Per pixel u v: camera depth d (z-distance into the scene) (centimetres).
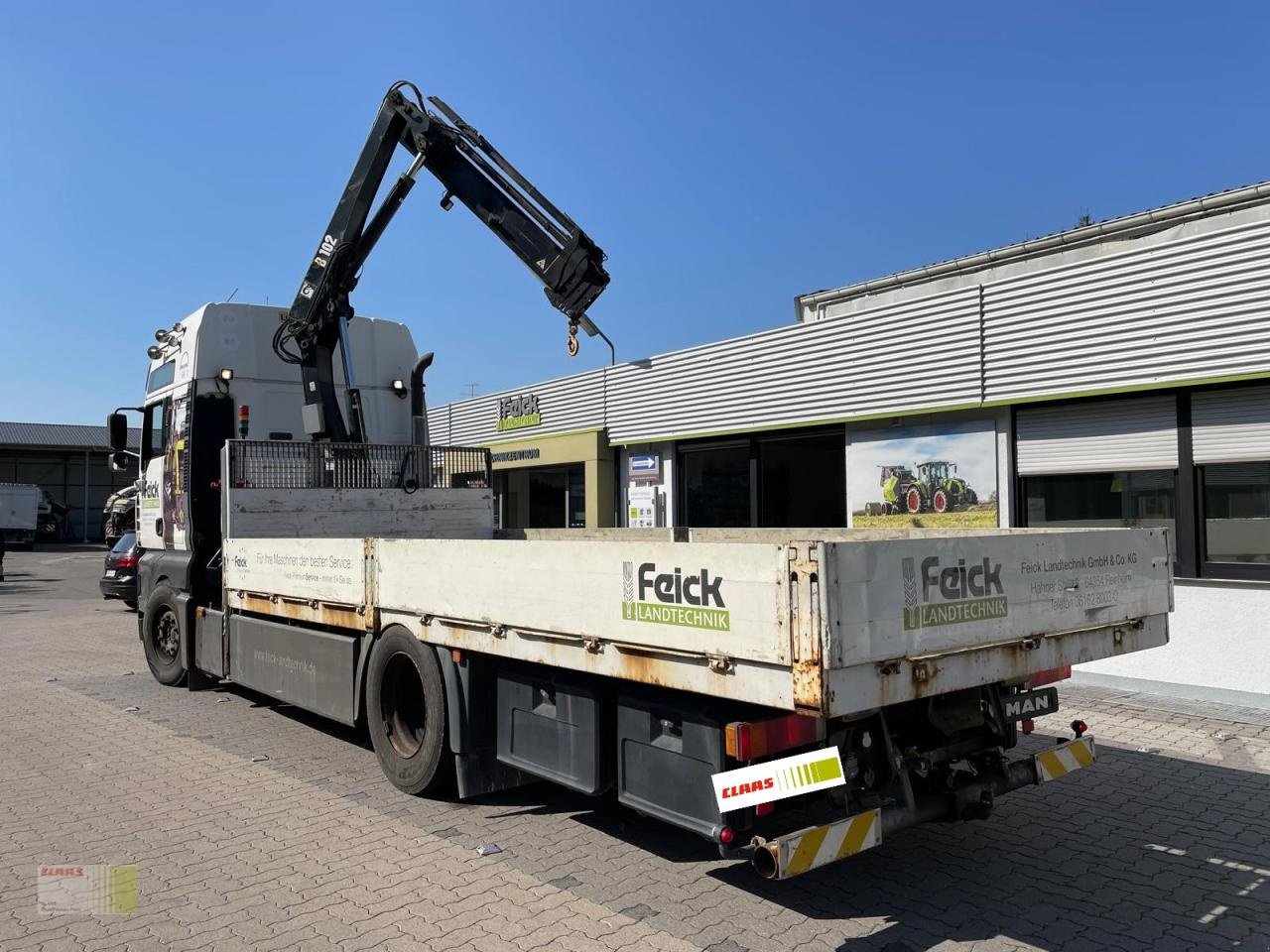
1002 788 420
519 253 787
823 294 1412
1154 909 405
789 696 318
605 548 397
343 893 420
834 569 311
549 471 1753
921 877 442
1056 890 426
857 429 1155
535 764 464
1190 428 852
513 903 409
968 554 361
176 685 927
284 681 684
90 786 590
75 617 1661
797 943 371
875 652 322
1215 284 816
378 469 852
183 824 516
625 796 413
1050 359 939
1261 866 454
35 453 6019
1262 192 909
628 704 412
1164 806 545
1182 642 861
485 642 475
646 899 413
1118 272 884
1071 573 409
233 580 762
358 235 858
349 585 596
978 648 363
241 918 394
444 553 505
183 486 879
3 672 1038
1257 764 628
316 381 879
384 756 576
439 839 491
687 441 1430
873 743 390
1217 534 841
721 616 344
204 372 873
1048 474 966
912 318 1073
